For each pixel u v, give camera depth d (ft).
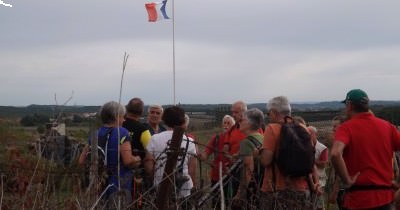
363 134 14.79
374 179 14.66
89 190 13.57
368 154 14.71
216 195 14.62
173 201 14.14
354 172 14.80
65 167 13.98
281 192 15.88
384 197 14.69
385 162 14.88
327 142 26.63
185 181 14.67
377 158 14.78
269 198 15.35
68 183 13.84
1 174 13.70
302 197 15.99
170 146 14.21
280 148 15.83
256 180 16.90
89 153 14.39
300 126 16.48
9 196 13.60
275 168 16.11
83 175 13.97
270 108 16.98
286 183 15.94
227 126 23.90
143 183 15.15
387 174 14.85
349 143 14.82
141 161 16.21
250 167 15.49
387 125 15.25
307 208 16.05
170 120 17.49
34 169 13.79
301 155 15.72
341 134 14.83
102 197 14.15
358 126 14.90
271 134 16.17
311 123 32.48
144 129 18.79
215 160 18.03
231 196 15.15
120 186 14.38
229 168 15.79
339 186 17.35
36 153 14.11
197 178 17.17
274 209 15.28
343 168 14.47
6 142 14.11
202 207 14.47
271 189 15.92
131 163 15.70
